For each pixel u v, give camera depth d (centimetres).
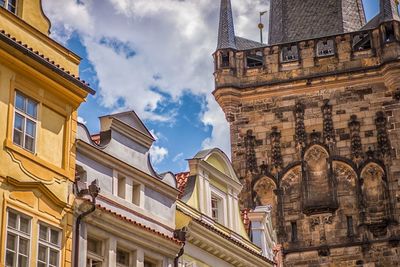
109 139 3397
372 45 6731
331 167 6469
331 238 6278
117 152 3422
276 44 6919
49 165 2988
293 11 7625
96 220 3155
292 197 6475
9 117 2836
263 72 6844
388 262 6134
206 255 3962
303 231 6350
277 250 5381
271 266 4544
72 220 3055
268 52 6894
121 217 3278
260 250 4684
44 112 3025
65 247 2989
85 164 3222
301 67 6788
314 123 6638
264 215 4916
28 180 2870
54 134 3064
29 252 2808
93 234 3164
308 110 6681
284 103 6744
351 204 6344
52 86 3067
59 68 3081
